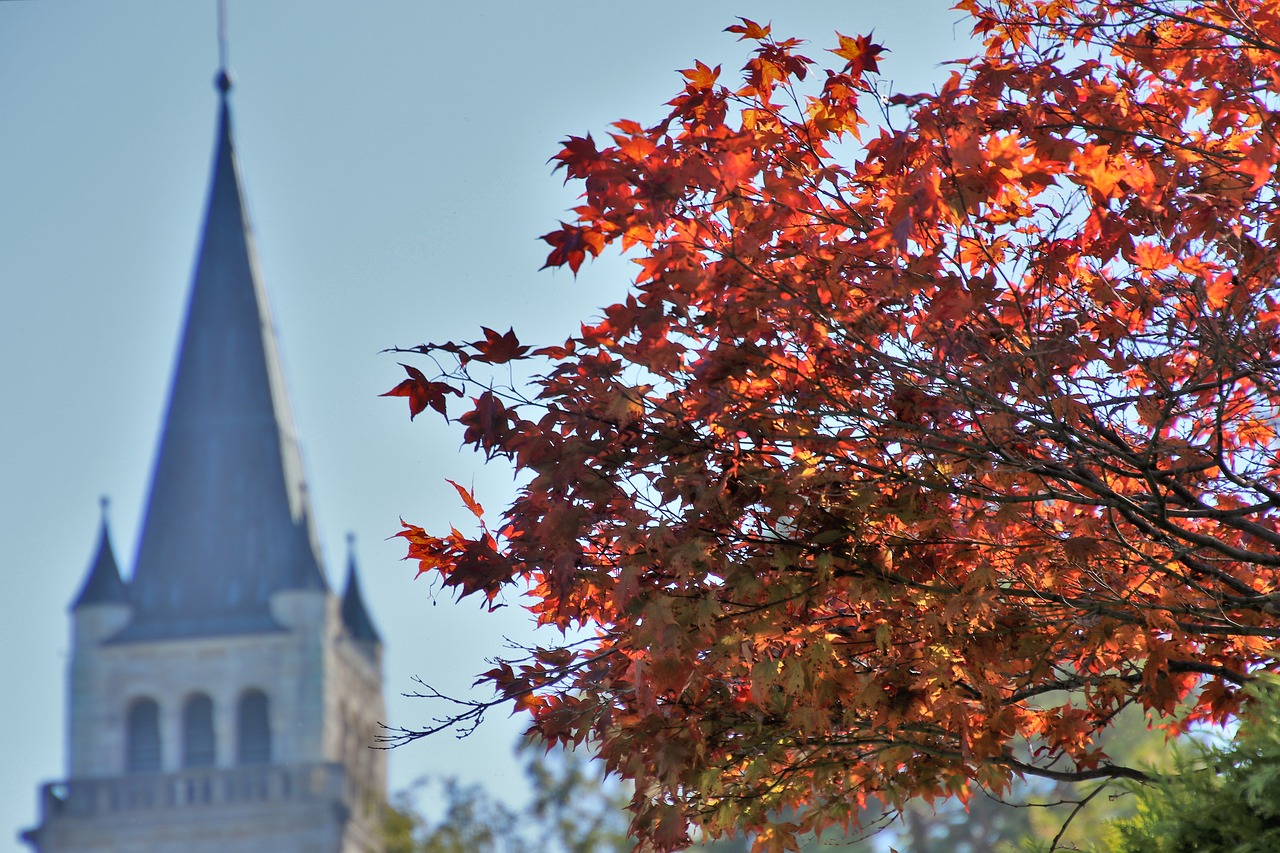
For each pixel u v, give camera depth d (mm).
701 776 20797
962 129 18656
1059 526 22219
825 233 20297
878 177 20156
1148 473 19312
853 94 20812
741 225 19516
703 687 20375
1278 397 21078
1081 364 20328
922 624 19922
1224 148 21109
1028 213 20328
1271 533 19688
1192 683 23625
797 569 19812
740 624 19734
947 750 21016
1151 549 21812
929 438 19719
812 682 19594
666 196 18438
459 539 21234
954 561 20703
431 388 19734
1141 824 21328
